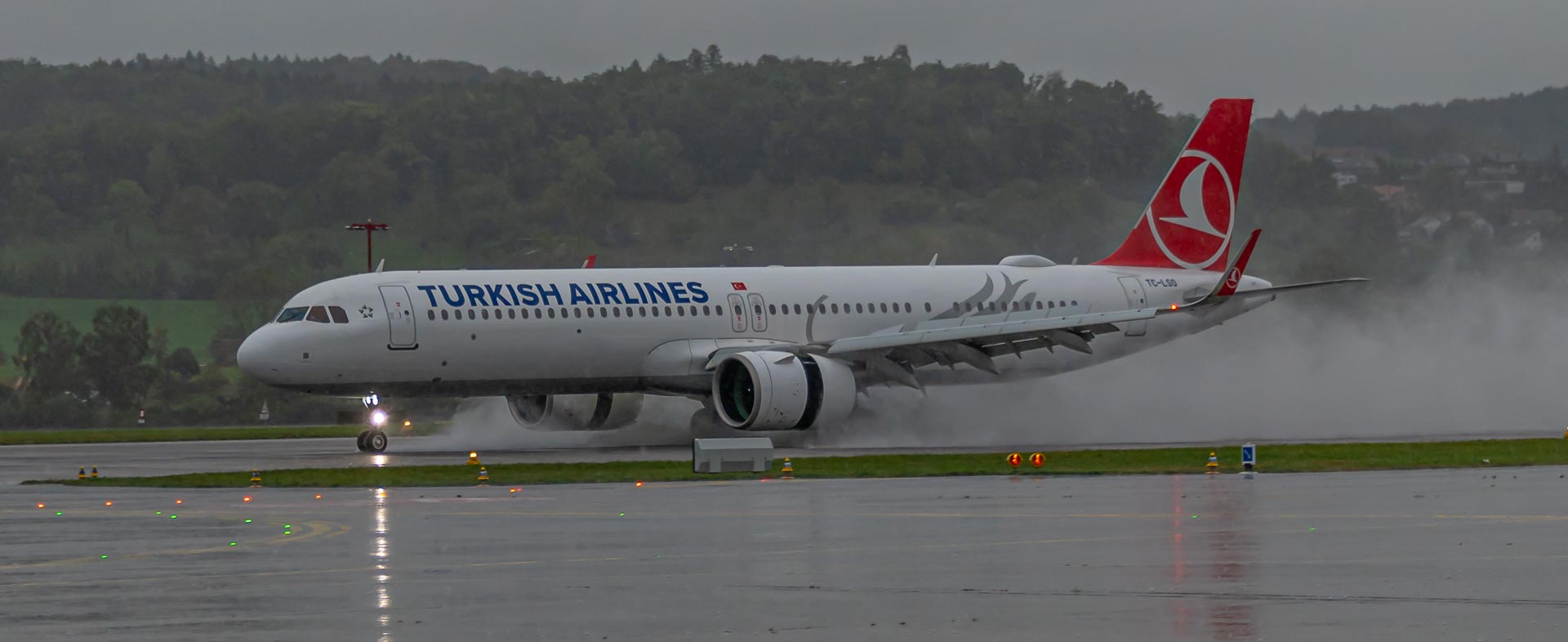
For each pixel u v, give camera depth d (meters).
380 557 73.69
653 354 168.88
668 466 132.75
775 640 53.34
